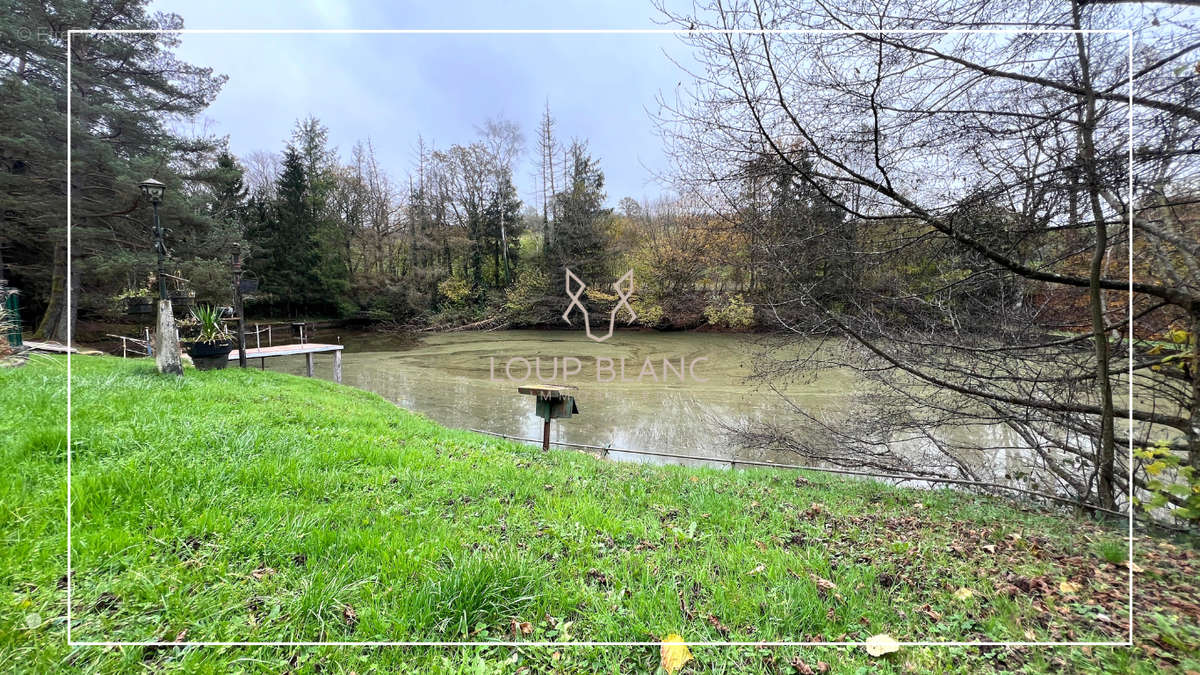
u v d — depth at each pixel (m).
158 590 1.71
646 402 8.43
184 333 7.18
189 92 10.82
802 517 2.86
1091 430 3.64
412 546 2.13
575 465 3.90
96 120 10.67
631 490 3.21
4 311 6.58
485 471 3.37
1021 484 4.41
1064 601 1.88
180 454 2.83
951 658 1.56
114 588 1.69
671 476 3.71
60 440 2.75
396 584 1.84
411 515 2.49
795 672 1.50
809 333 4.48
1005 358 3.88
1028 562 2.24
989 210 3.40
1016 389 3.97
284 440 3.40
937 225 3.40
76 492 2.21
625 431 7.11
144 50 10.36
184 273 10.72
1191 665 1.51
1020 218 3.33
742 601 1.85
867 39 3.17
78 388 4.07
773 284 4.58
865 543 2.45
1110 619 1.75
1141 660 1.54
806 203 3.96
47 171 10.72
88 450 2.73
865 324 4.24
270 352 9.55
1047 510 3.28
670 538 2.42
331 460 3.19
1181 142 2.75
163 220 11.34
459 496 2.85
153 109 10.89
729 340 9.15
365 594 1.79
